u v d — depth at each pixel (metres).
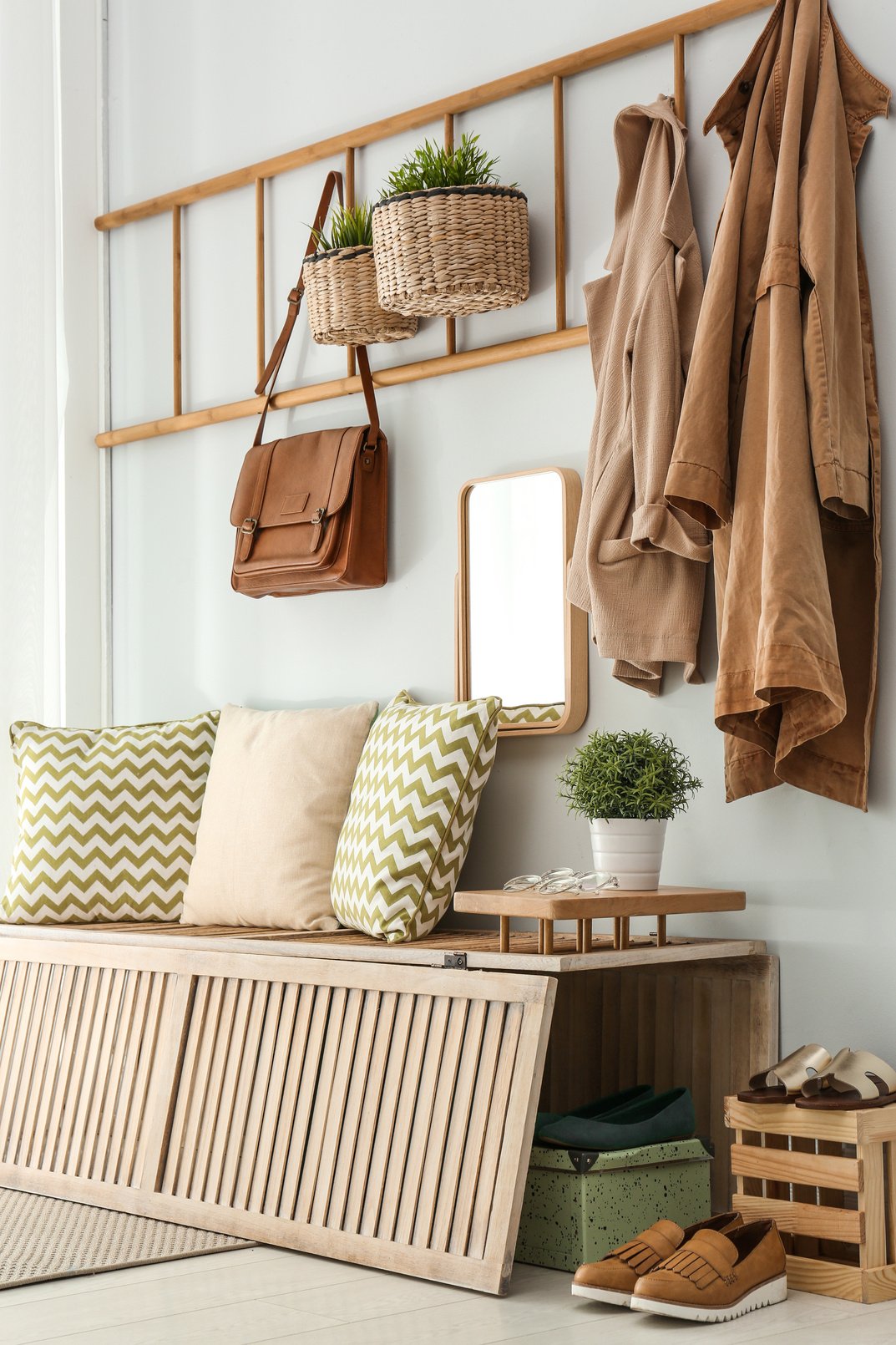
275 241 2.98
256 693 2.96
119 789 2.80
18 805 2.86
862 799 2.05
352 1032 2.03
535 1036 1.81
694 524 2.18
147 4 3.28
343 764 2.54
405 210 2.37
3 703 3.10
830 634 1.94
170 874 2.78
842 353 2.03
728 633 2.02
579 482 2.42
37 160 3.23
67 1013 2.43
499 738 2.51
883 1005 2.04
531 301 2.52
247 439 3.02
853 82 2.11
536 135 2.52
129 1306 1.72
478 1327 1.63
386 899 2.23
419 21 2.73
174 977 2.28
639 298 2.24
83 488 3.27
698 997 2.20
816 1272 1.79
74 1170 2.31
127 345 3.29
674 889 2.12
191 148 3.17
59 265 3.28
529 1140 1.79
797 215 2.05
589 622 2.39
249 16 3.06
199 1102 2.18
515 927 2.49
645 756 2.10
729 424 2.10
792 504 1.95
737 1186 2.06
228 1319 1.67
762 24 2.24
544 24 2.53
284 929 2.49
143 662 3.20
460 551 2.55
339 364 2.85
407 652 2.69
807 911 2.12
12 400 3.17
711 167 2.29
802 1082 1.83
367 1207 1.93
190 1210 2.12
